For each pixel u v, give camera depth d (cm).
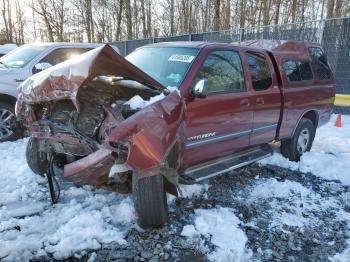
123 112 339
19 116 393
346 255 342
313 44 664
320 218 413
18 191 425
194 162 427
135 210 348
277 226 387
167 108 340
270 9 2653
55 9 3153
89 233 335
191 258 318
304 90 596
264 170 557
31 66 706
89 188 436
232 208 419
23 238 324
